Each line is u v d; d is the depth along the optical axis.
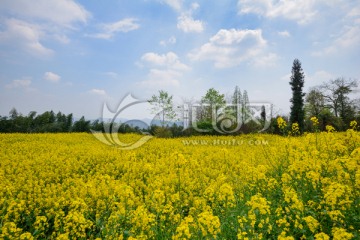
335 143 8.02
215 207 6.50
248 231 4.50
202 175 10.27
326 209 5.03
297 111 44.03
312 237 4.29
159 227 5.65
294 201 5.04
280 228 4.73
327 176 6.65
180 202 7.02
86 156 15.28
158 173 11.56
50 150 18.27
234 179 8.28
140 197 8.26
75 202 6.62
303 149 8.91
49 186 10.16
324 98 47.34
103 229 5.85
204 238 4.62
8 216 7.14
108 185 8.30
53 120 39.16
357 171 5.50
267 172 8.72
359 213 4.81
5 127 34.03
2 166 13.33
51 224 7.73
